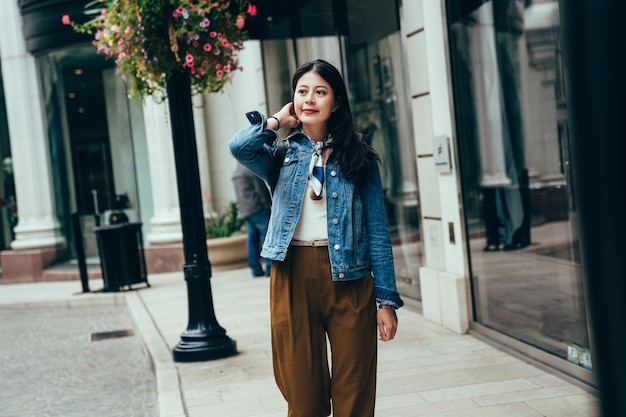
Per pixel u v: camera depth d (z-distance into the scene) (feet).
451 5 18.86
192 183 19.66
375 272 9.64
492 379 15.40
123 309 32.81
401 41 22.06
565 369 14.97
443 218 20.45
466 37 18.19
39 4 42.47
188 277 19.72
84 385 19.93
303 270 9.52
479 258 18.90
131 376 20.49
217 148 45.96
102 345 25.26
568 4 4.47
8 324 31.37
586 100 4.38
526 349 16.63
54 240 45.50
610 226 4.31
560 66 14.16
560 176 14.61
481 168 18.22
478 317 19.42
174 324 25.61
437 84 19.97
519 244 16.69
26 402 18.62
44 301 35.35
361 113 26.55
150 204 45.24
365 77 25.55
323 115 9.46
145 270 36.55
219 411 14.93
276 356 9.85
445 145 19.54
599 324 4.43
